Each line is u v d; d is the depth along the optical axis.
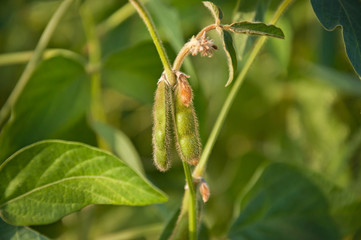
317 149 0.82
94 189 0.52
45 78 0.63
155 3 0.66
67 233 0.75
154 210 0.77
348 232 0.60
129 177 0.52
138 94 0.68
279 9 0.55
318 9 0.51
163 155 0.48
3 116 0.65
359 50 0.51
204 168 0.53
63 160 0.52
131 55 0.66
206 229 0.57
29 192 0.52
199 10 0.77
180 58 0.49
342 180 0.76
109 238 0.66
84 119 0.67
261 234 0.60
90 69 0.66
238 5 0.56
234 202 0.73
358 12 0.52
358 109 0.83
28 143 0.64
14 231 0.52
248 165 0.72
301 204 0.60
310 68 0.82
